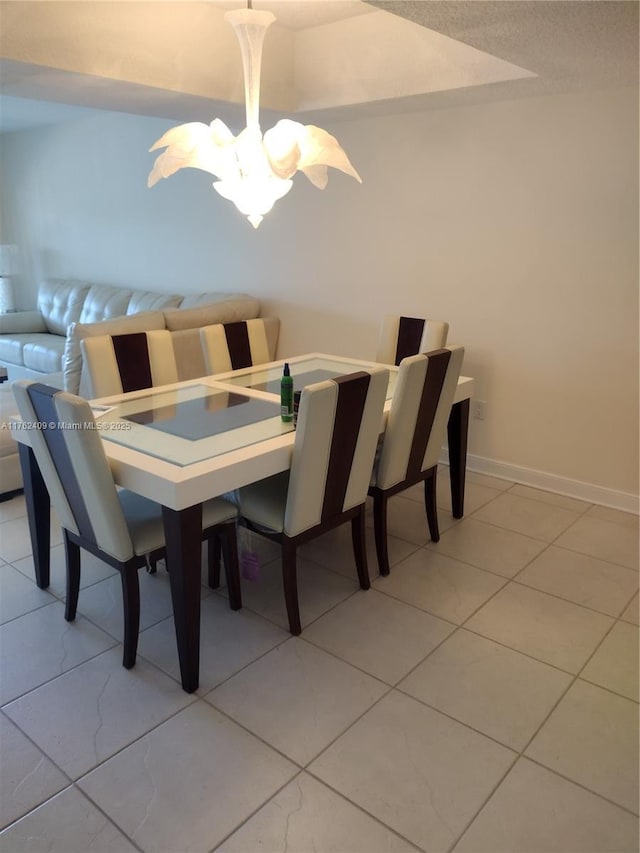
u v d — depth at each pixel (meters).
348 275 4.23
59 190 6.26
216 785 1.75
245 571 2.59
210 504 2.32
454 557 2.96
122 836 1.61
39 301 6.33
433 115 3.62
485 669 2.21
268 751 1.86
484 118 3.45
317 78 3.62
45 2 2.58
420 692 2.10
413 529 3.23
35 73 2.74
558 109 3.20
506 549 3.04
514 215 3.46
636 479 3.38
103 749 1.87
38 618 2.48
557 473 3.63
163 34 3.02
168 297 5.12
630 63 2.58
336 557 2.96
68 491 2.14
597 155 3.14
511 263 3.53
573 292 3.36
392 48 3.27
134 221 5.59
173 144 2.34
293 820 1.65
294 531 2.29
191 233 5.14
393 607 2.57
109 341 2.93
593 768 1.81
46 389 2.00
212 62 3.26
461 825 1.64
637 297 3.17
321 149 2.44
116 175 5.61
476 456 3.95
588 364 3.39
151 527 2.17
